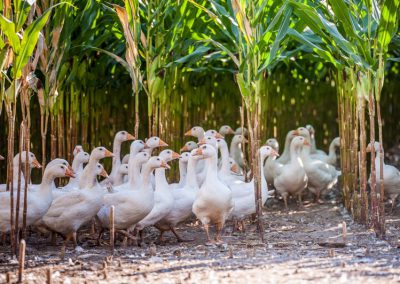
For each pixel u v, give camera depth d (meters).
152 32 14.52
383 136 23.72
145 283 8.74
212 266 9.83
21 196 11.11
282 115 22.55
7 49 10.38
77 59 15.27
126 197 11.73
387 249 11.24
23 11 10.41
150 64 14.66
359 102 13.54
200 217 12.24
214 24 15.38
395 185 15.84
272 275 9.09
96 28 14.73
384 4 11.65
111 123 20.62
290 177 16.52
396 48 16.33
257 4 12.60
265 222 14.98
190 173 13.20
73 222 11.65
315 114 23.16
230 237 13.01
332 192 19.73
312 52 16.23
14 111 10.73
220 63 20.41
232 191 13.23
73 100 16.31
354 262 10.00
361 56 12.66
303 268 9.57
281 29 12.30
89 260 10.50
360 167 14.09
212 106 21.66
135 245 12.12
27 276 9.32
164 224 12.62
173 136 17.17
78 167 13.93
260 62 13.33
